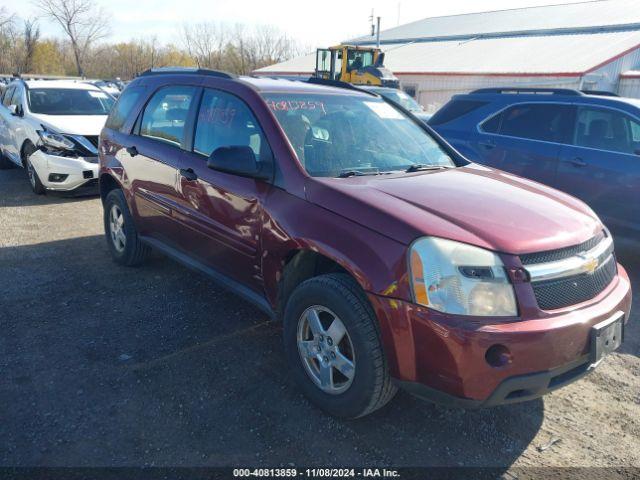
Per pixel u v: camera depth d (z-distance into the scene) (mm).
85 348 3725
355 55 22516
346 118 3961
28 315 4195
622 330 2934
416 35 40375
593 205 6027
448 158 4203
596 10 33219
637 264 6051
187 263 4266
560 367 2574
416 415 3117
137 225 4887
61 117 8430
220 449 2775
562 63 24359
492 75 25188
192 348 3771
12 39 48375
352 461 2732
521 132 6645
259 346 3828
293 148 3396
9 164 10547
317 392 3068
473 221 2750
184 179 4074
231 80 3988
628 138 5824
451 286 2504
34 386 3258
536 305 2545
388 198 2957
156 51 50875
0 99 10977
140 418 2996
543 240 2684
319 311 3041
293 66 38812
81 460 2658
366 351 2727
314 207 3078
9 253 5617
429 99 28438
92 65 50219
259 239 3402
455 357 2457
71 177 7719
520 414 3180
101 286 4805
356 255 2760
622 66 23797
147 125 4758
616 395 3420
